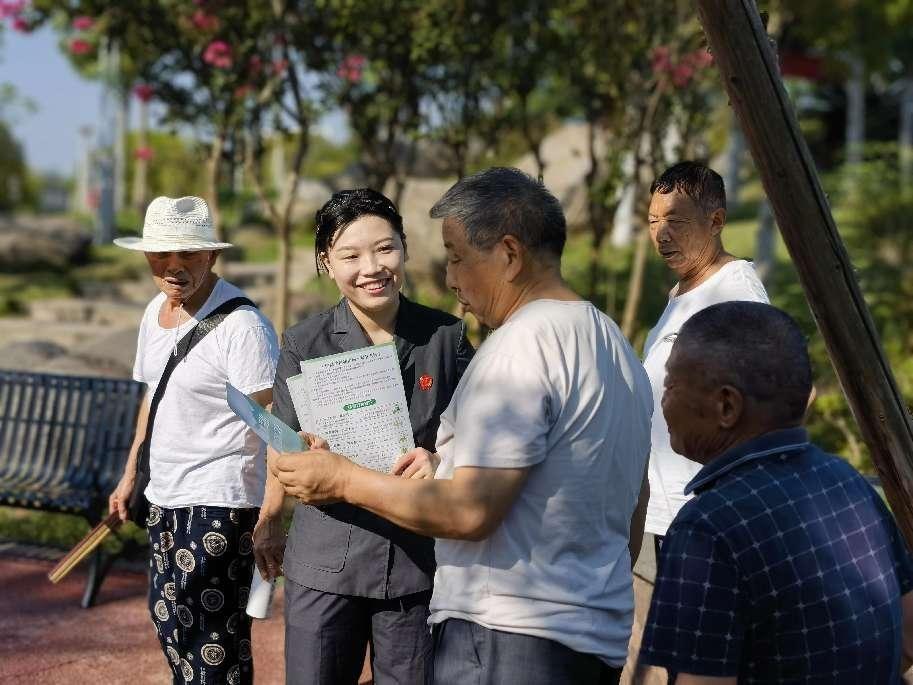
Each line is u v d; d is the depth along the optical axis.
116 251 19.59
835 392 7.90
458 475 2.21
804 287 2.08
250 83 7.78
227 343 3.47
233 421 3.50
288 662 3.19
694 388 1.96
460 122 8.22
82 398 6.02
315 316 3.29
